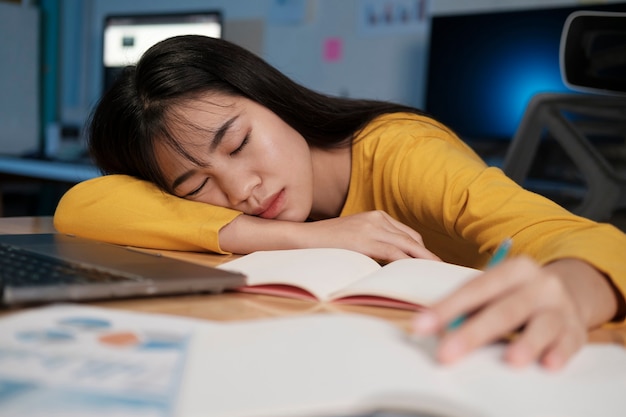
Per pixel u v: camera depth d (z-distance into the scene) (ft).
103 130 3.80
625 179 4.48
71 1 14.58
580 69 4.34
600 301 1.80
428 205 3.06
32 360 1.31
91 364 1.30
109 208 3.44
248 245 3.04
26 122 13.34
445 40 10.09
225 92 3.45
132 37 11.97
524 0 10.01
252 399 1.17
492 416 1.17
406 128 3.68
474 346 1.38
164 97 3.41
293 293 2.15
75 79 14.57
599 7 8.63
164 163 3.49
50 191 11.42
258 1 12.82
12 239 2.87
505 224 2.48
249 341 1.44
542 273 1.55
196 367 1.29
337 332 1.48
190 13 11.45
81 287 1.89
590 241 2.05
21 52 13.19
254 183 3.42
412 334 1.51
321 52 12.10
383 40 11.39
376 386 1.23
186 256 3.05
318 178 3.98
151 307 1.96
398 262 2.43
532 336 1.42
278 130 3.53
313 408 1.15
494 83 9.62
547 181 5.16
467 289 1.46
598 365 1.45
